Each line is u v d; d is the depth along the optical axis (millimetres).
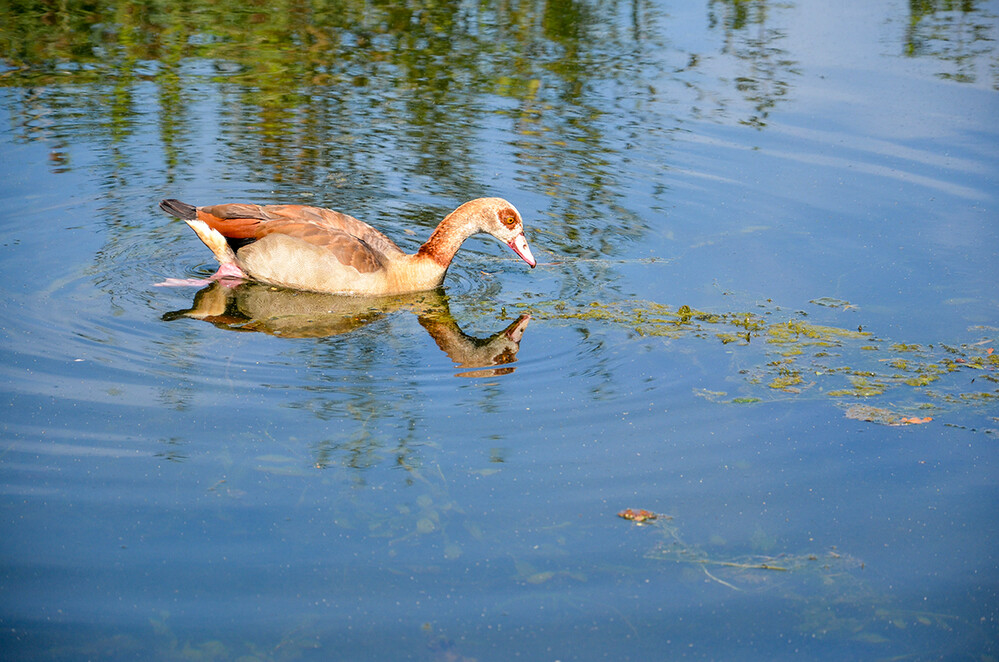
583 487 8797
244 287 13219
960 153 17484
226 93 19719
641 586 7645
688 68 21641
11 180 15617
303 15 24641
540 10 25828
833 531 8398
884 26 24953
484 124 18703
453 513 8344
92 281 12852
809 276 13656
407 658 6840
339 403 10086
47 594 7258
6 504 8172
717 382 10836
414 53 22250
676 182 16688
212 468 8805
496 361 11258
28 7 23812
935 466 9336
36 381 10102
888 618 7441
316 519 8195
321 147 17656
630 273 13836
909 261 14008
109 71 20484
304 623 7102
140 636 6914
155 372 10523
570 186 16484
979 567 7996
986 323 12352
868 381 10938
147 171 16422
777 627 7305
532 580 7625
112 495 8359
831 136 18281
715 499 8742
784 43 23453
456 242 13469
